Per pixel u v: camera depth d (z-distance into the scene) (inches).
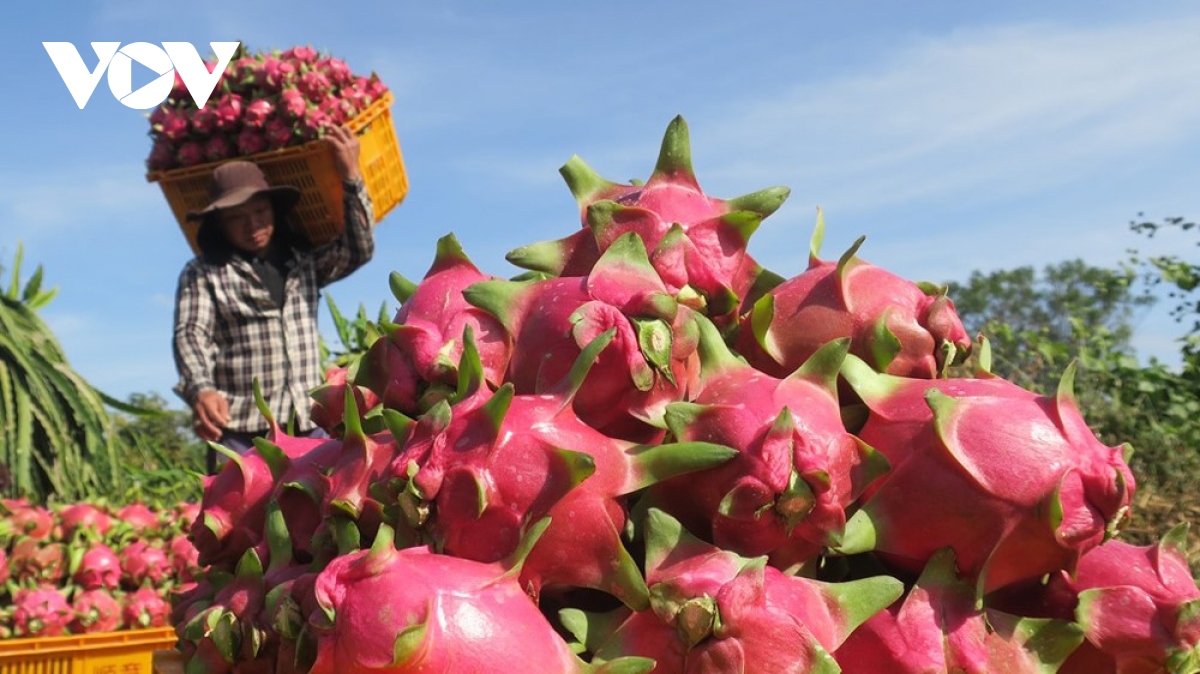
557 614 39.3
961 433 38.6
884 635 37.4
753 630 34.2
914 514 38.7
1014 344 219.3
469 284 49.3
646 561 36.8
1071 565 38.4
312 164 202.7
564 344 41.4
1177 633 39.4
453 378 45.4
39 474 240.7
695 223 48.7
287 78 203.5
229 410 192.4
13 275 253.9
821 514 37.4
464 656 33.0
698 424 39.0
